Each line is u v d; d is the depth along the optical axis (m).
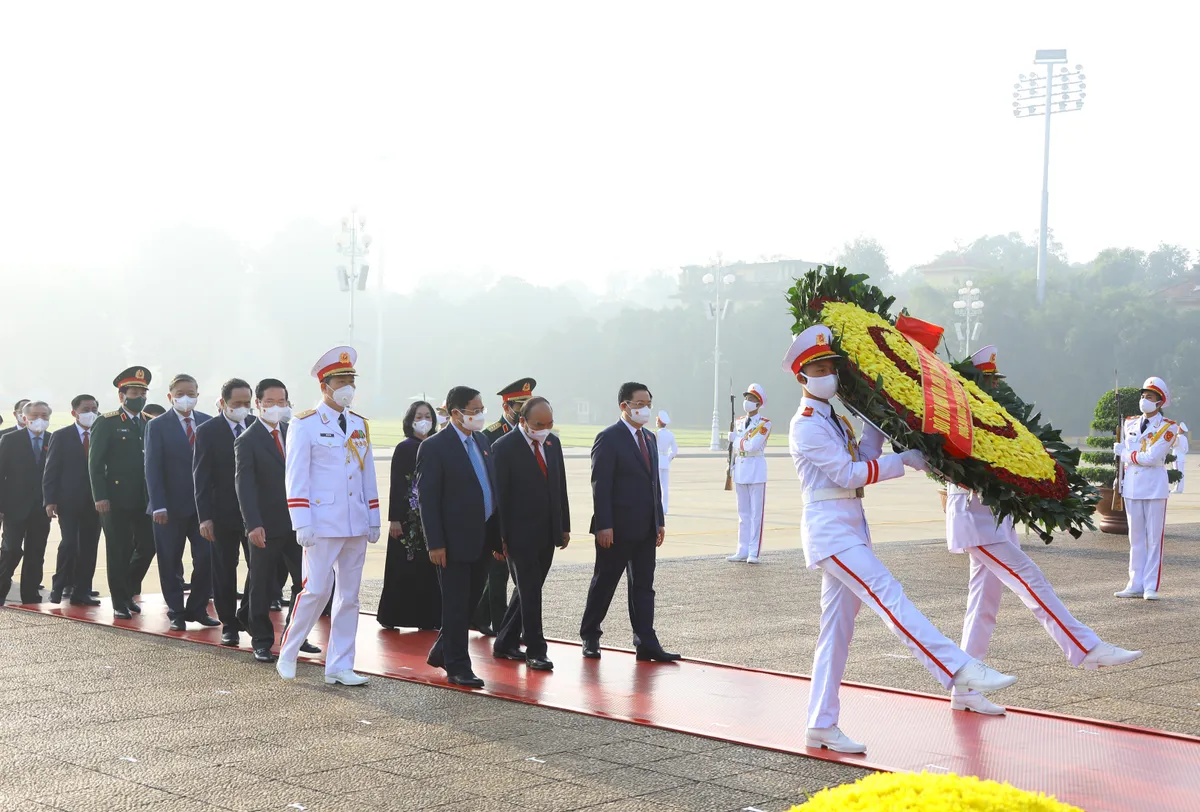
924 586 12.30
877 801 2.74
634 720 6.47
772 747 5.91
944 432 6.12
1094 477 18.42
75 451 10.82
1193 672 8.10
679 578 13.04
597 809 4.89
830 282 6.79
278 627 9.86
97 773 5.40
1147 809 5.02
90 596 10.99
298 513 7.48
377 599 11.51
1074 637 6.75
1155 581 11.77
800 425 6.19
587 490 28.19
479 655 8.69
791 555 15.42
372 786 5.21
